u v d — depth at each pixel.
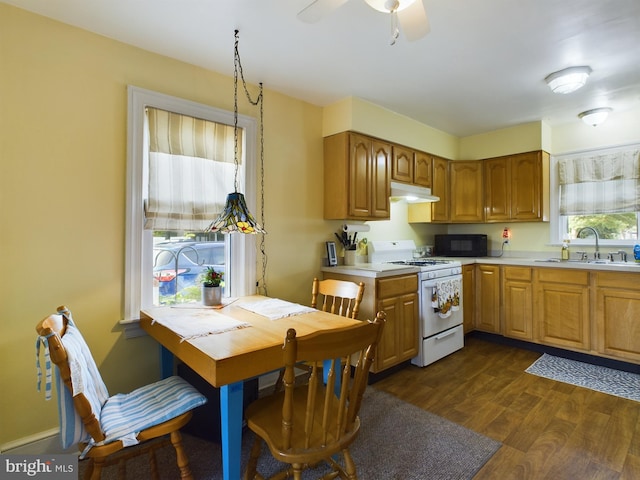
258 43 2.04
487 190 3.91
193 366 1.37
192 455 1.79
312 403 1.18
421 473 1.63
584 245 3.50
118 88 1.99
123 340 2.01
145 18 1.79
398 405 2.29
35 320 1.74
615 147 3.32
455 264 3.34
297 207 2.87
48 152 1.77
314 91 2.74
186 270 2.32
